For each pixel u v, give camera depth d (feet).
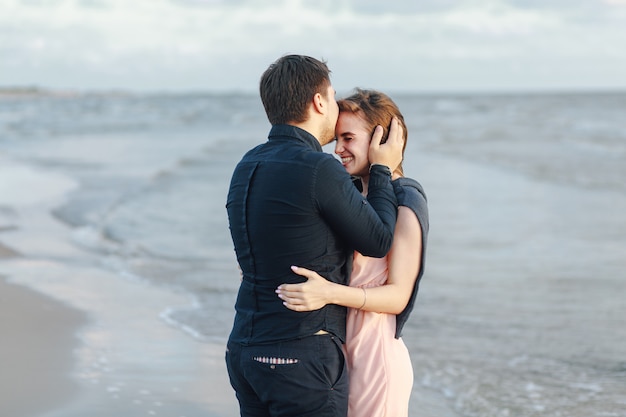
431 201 41.83
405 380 8.96
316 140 8.75
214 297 22.00
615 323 19.15
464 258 27.35
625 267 25.43
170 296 22.15
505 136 94.32
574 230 32.65
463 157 67.05
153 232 32.83
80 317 19.52
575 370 15.85
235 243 8.83
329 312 8.57
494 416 13.46
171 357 16.42
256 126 137.18
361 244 8.39
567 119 133.08
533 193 44.68
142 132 117.19
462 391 14.67
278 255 8.40
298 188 8.25
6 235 32.50
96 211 38.81
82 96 595.47
